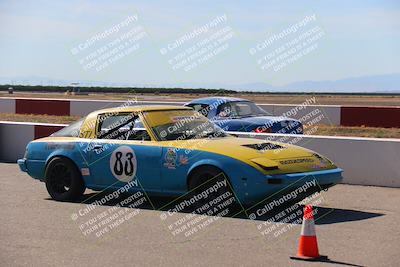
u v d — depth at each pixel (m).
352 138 10.29
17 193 9.38
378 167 10.06
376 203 8.51
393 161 9.93
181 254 5.91
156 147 8.05
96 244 6.30
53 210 8.07
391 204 8.44
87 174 8.63
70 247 6.19
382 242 6.32
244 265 5.52
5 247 6.20
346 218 7.50
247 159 7.43
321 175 7.61
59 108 27.62
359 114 21.78
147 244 6.30
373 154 10.09
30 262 5.65
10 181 10.59
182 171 7.78
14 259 5.75
